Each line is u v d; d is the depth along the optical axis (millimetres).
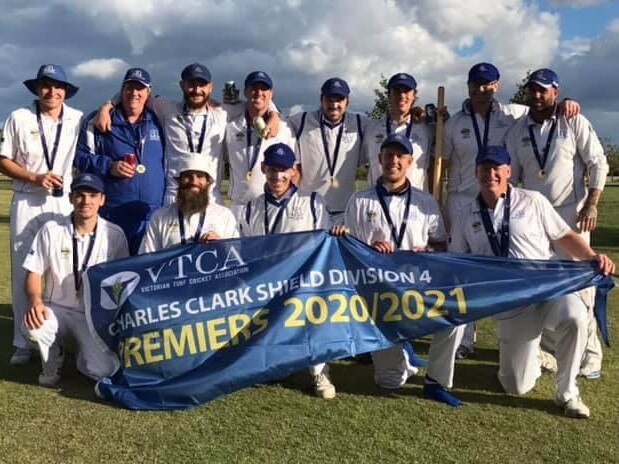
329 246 5238
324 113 6758
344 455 4109
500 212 5250
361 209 5527
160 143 6461
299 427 4516
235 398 5027
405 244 5465
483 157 5188
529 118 6109
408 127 6598
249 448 4164
